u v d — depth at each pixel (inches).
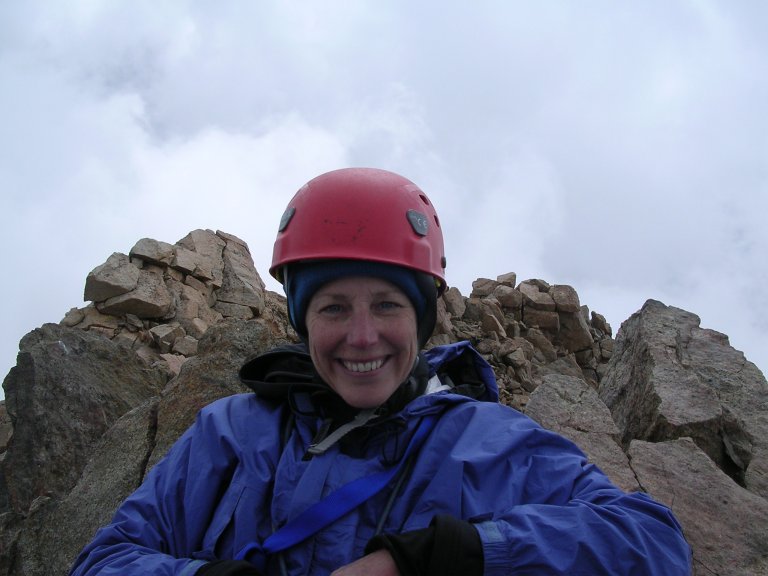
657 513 33.4
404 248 35.4
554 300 346.0
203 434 38.5
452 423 36.6
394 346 35.7
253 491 35.3
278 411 38.9
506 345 290.5
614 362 106.1
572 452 37.1
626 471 64.7
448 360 43.8
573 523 31.5
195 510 36.0
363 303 35.1
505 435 36.3
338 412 37.3
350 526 33.3
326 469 34.5
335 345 35.5
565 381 78.9
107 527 36.1
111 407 121.2
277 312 275.7
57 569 69.3
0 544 74.7
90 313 215.5
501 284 366.0
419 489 34.5
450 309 320.5
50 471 106.3
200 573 31.5
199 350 83.7
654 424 75.5
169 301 224.5
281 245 37.3
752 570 54.6
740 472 71.5
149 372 138.7
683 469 64.1
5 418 155.9
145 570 32.0
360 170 37.7
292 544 32.9
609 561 30.7
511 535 30.6
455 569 29.5
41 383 115.1
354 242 34.9
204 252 262.2
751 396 81.1
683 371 82.7
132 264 229.3
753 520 58.4
